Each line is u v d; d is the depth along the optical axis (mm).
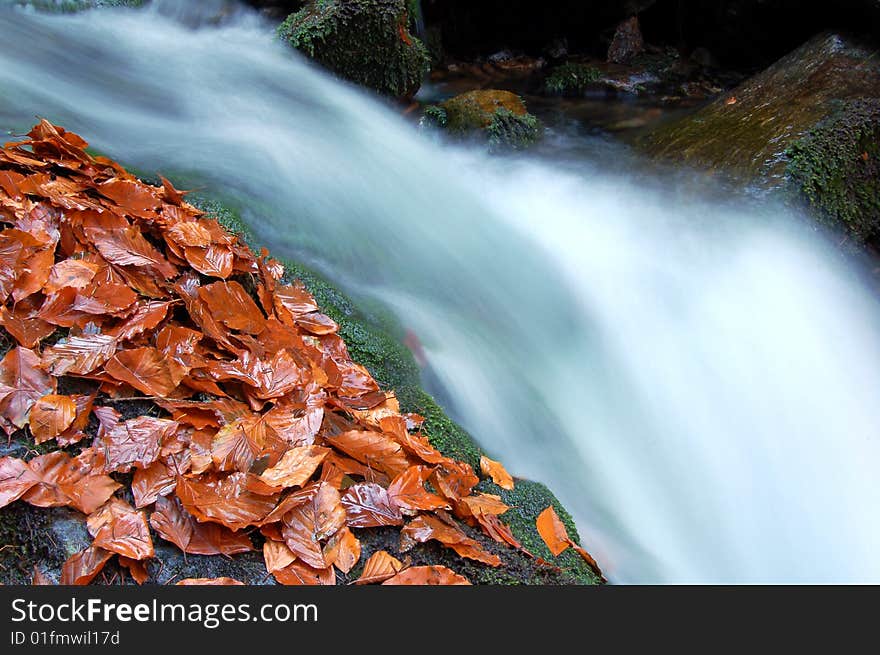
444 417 2555
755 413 3736
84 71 4184
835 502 3469
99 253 2316
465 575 1939
